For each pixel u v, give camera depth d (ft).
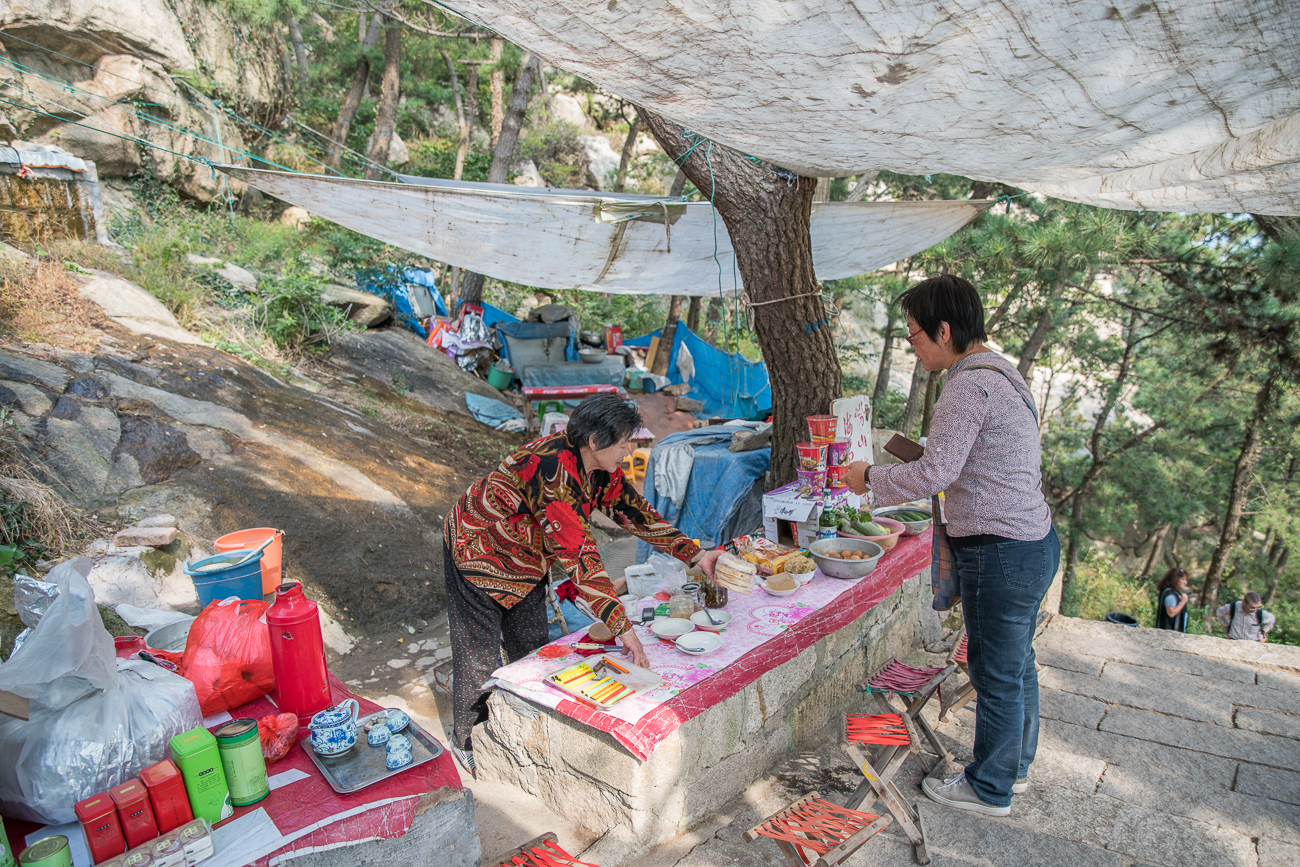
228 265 28.86
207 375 20.15
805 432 15.53
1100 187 11.94
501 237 16.10
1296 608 49.44
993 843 8.32
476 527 9.22
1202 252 31.78
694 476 17.48
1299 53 6.71
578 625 12.56
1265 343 31.37
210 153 39.40
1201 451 46.93
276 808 5.89
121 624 11.84
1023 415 7.86
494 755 9.30
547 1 6.10
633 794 7.63
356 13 58.23
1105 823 8.76
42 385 16.34
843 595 10.32
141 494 14.97
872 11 6.21
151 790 5.32
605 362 38.47
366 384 28.07
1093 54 6.88
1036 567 7.89
